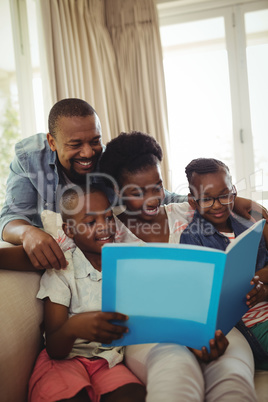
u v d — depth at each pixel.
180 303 0.73
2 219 1.14
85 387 0.79
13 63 2.02
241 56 2.36
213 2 2.34
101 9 2.29
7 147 2.03
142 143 1.01
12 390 0.76
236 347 0.82
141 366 0.80
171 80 2.48
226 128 2.43
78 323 0.77
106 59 2.28
